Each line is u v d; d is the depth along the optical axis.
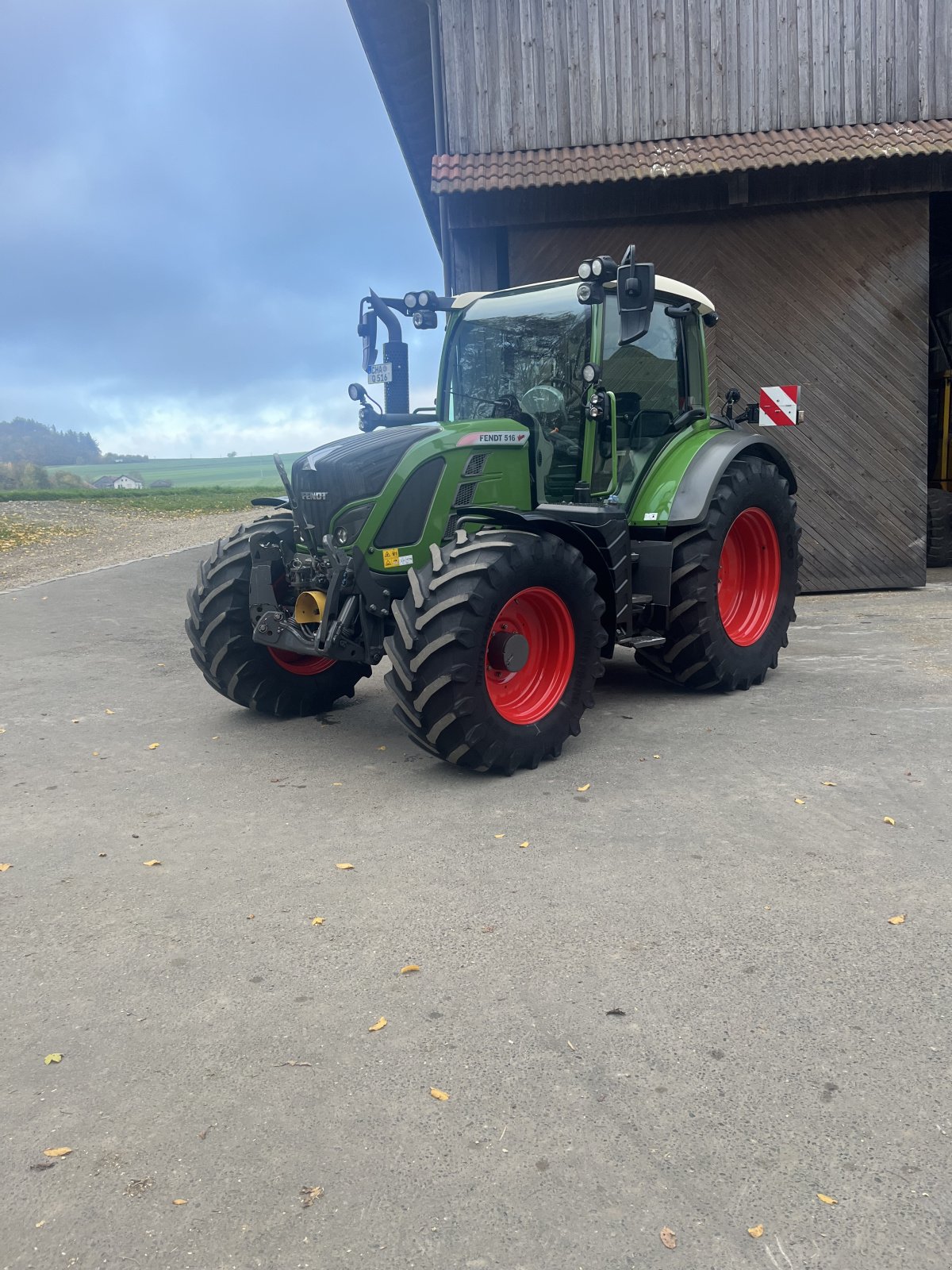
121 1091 2.35
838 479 9.90
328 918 3.21
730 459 5.84
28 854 3.86
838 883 3.31
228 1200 1.99
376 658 4.91
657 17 9.27
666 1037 2.49
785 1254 1.82
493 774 4.63
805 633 7.89
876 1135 2.12
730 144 9.09
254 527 5.63
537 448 5.35
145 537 15.87
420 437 4.89
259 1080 2.38
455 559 4.45
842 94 9.28
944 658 6.67
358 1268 1.82
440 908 3.25
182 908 3.33
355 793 4.47
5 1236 1.92
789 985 2.70
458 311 5.90
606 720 5.50
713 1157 2.07
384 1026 2.58
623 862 3.55
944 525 11.95
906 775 4.36
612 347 5.45
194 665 7.45
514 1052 2.45
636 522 5.71
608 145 9.32
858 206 9.50
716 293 9.68
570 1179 2.02
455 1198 1.98
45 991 2.82
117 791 4.61
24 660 7.66
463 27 9.35
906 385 9.73
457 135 9.41
